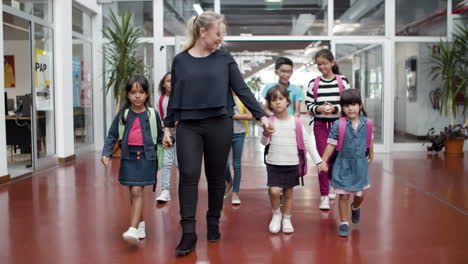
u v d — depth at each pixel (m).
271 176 3.60
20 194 5.05
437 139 8.62
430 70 9.11
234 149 4.54
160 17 9.22
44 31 7.11
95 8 8.92
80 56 8.52
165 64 9.26
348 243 3.34
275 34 9.20
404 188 5.37
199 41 3.07
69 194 5.05
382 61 8.98
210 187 3.29
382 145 8.96
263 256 3.06
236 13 9.21
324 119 4.35
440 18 9.05
